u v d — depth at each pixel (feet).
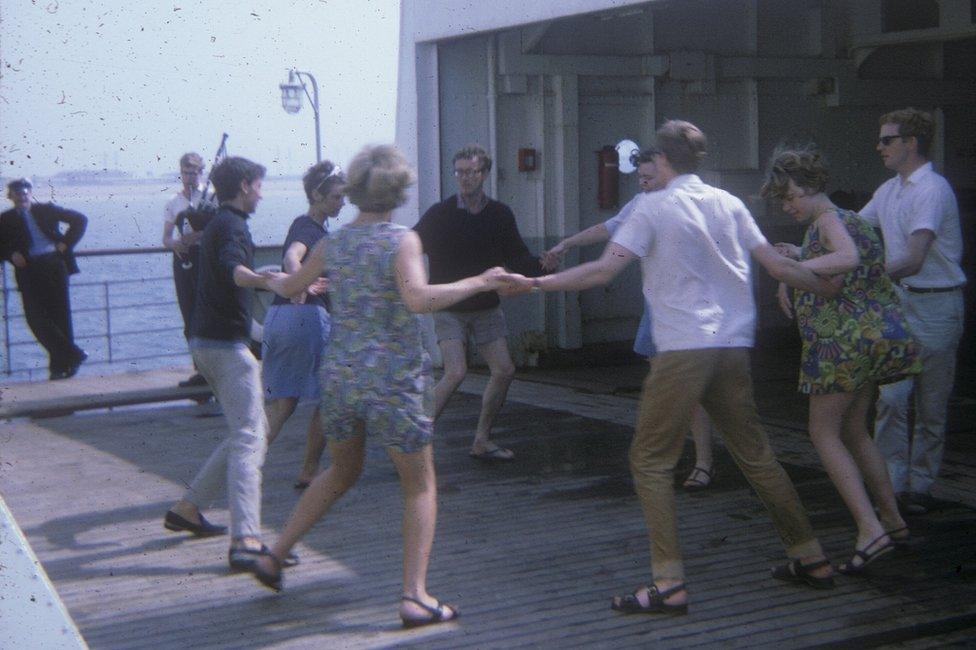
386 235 12.60
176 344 33.86
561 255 19.81
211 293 15.31
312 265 13.24
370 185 12.63
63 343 32.68
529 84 33.37
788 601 13.73
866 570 14.71
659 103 35.50
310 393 18.53
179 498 19.62
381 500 18.89
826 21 38.06
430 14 31.04
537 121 33.65
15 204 32.32
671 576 13.34
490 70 32.78
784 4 37.68
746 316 13.26
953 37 35.22
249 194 15.30
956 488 18.75
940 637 12.82
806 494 18.57
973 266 34.88
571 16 26.43
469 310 20.67
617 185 34.40
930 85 40.27
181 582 15.01
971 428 23.56
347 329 12.75
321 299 18.48
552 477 20.29
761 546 15.89
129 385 31.14
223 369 15.46
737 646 12.38
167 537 17.17
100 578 15.25
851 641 12.46
